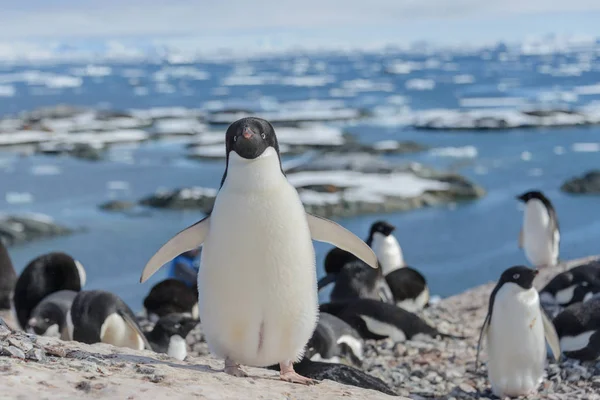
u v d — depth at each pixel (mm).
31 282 8852
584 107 76062
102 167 39469
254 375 4566
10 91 141000
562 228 23172
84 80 189875
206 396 3551
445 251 20781
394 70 197625
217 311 4301
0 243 10938
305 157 42344
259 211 4191
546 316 7094
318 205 26203
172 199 27906
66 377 3480
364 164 32250
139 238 22984
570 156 40344
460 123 56375
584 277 10203
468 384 7402
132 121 63281
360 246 4750
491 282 13414
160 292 10125
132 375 3803
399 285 10820
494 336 6754
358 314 8945
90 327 6715
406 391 7133
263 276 4207
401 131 56562
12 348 3916
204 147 45594
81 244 22141
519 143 46906
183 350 7762
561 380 7156
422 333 9078
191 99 105438
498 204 27703
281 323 4312
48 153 44938
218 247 4230
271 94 112562
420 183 29344
